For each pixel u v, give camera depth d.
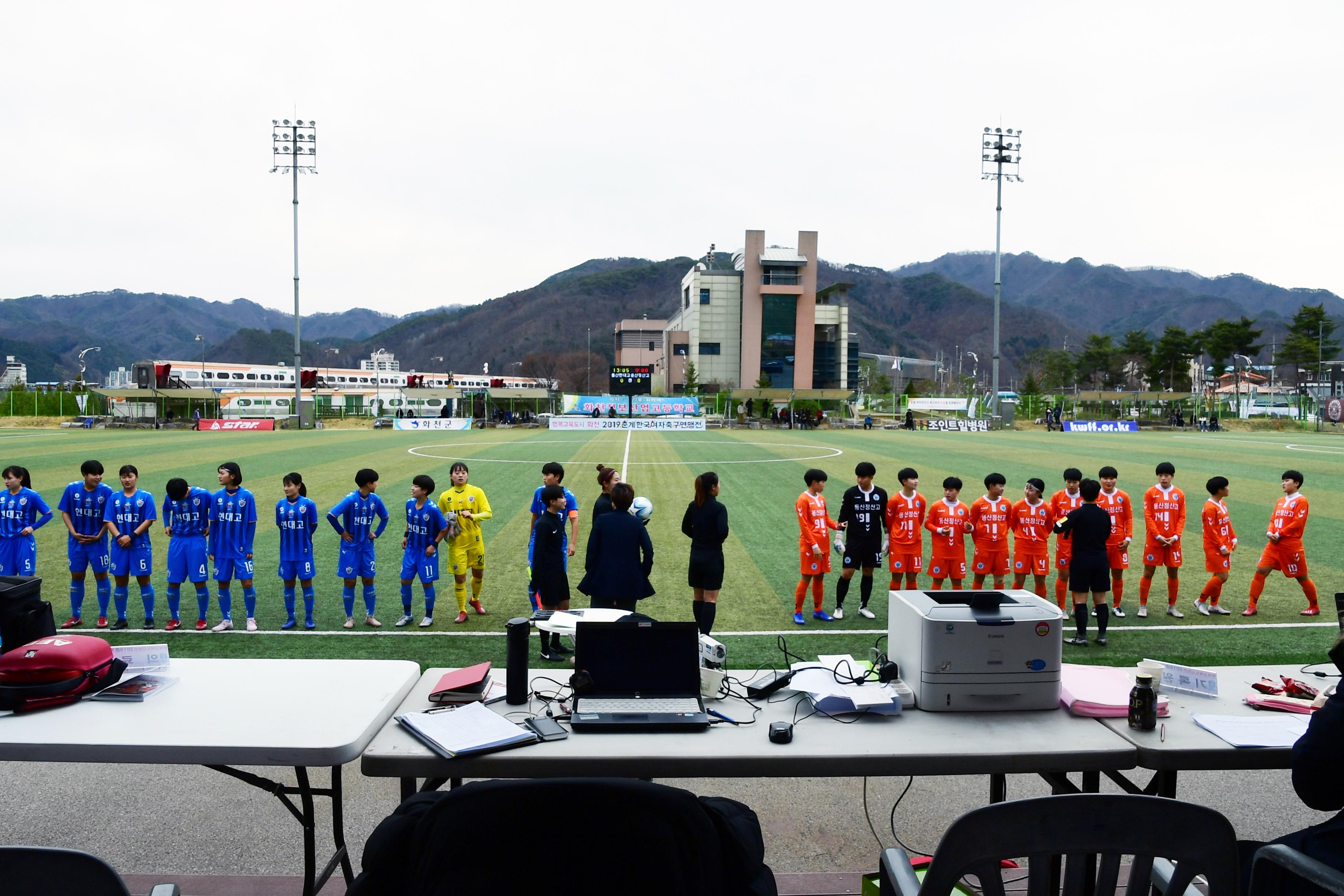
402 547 11.56
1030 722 3.29
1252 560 12.31
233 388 116.19
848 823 4.35
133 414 52.59
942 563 9.18
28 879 1.98
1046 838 2.07
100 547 8.61
